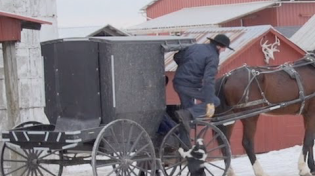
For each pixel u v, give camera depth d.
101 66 12.27
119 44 12.20
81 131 11.72
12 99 14.11
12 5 17.30
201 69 13.12
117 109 12.13
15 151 13.08
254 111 14.52
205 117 13.23
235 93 14.45
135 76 12.45
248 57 23.55
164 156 13.10
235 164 17.89
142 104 12.57
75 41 12.45
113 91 12.12
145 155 12.54
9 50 14.06
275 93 14.77
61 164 12.88
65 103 12.61
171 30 51.25
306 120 15.27
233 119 14.16
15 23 13.88
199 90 13.18
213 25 50.84
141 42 12.56
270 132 24.33
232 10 55.41
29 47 17.42
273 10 56.28
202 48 13.16
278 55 24.27
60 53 12.62
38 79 17.59
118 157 12.05
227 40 13.20
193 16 55.59
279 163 17.78
